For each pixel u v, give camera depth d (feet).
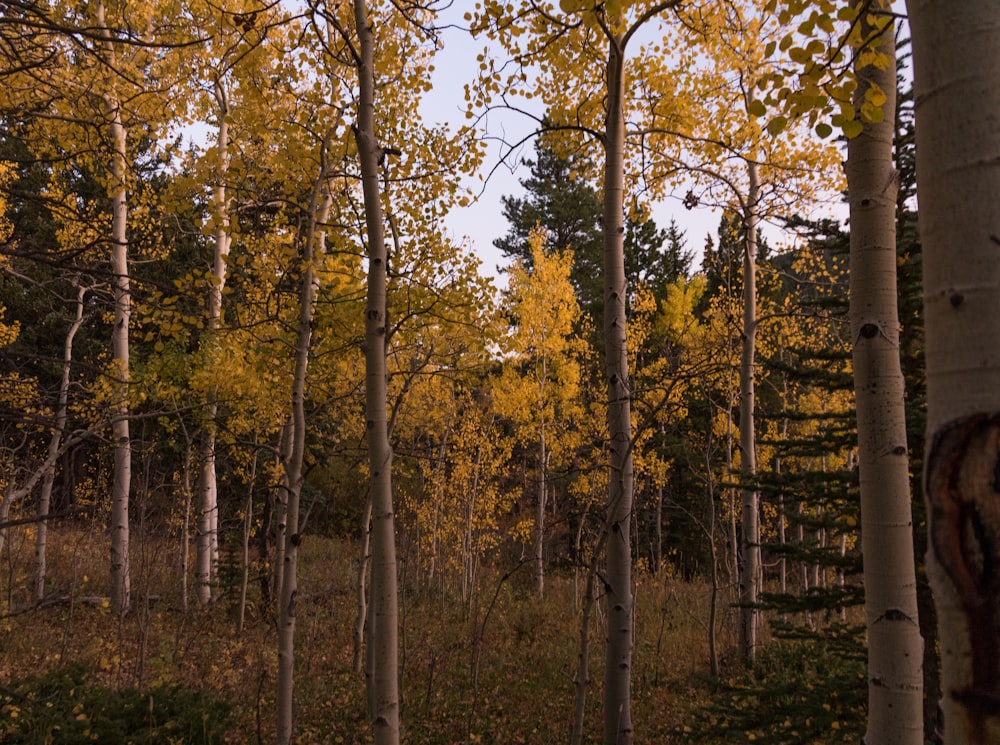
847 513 14.85
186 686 19.67
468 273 19.20
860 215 7.90
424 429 47.96
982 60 3.37
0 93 12.62
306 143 18.31
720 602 42.73
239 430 29.07
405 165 18.66
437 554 47.91
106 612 28.30
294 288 21.16
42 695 14.39
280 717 14.97
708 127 22.38
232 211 17.94
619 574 12.49
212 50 19.33
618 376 13.21
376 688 11.32
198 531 35.19
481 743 19.94
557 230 76.64
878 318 7.69
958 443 3.07
